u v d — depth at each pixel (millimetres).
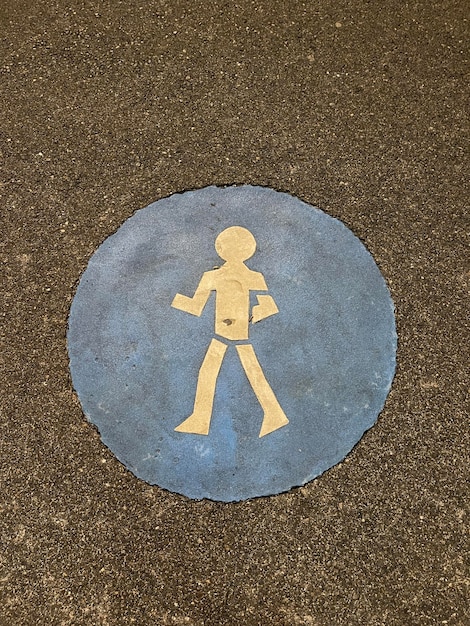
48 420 1231
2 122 1536
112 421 1227
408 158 1476
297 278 1338
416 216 1407
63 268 1363
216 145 1488
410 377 1254
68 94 1569
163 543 1135
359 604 1092
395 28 1646
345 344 1278
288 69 1589
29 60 1620
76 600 1103
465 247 1378
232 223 1397
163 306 1316
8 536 1146
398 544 1130
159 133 1508
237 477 1178
